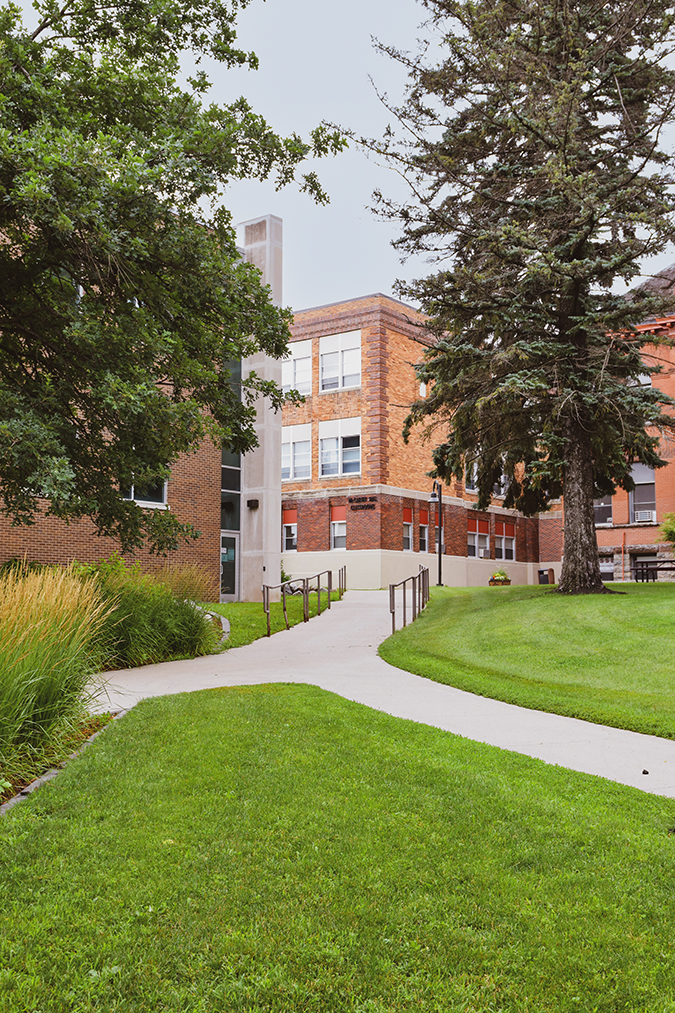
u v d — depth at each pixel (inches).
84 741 268.4
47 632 294.5
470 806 206.1
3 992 118.9
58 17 502.6
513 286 727.1
